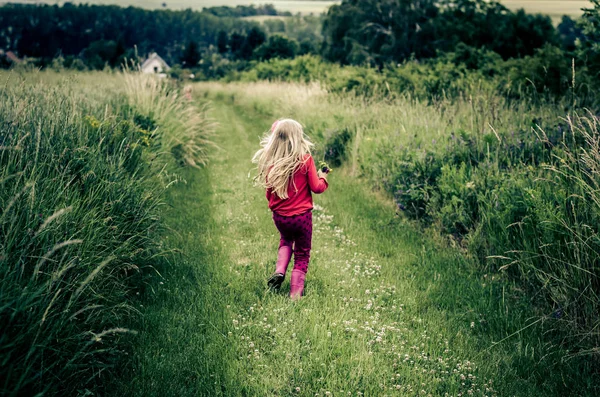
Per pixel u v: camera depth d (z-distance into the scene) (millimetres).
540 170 5219
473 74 14180
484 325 4016
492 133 6672
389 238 6074
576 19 8109
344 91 14242
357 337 3670
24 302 2504
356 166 9375
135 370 3090
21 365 2443
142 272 4488
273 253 5371
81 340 2895
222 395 2938
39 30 123125
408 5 44188
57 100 5289
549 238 4191
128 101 10180
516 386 3215
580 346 3600
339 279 4703
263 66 36781
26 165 3658
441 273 5012
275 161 4137
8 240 2893
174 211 6848
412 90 13406
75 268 3104
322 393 2957
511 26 37344
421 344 3596
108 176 4535
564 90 10789
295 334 3578
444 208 5812
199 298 4156
